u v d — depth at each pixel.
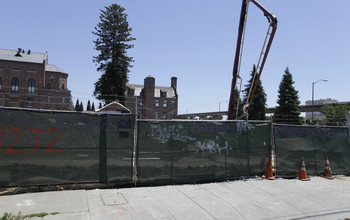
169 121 7.16
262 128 8.39
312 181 8.12
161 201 5.65
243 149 8.04
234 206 5.60
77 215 4.65
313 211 5.57
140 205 5.34
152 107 70.88
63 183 6.08
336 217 5.30
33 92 68.31
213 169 7.55
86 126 6.37
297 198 6.36
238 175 7.91
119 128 6.65
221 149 7.71
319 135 9.20
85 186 6.55
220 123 7.77
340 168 9.35
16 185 5.73
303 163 8.31
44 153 5.98
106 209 5.02
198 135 7.46
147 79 71.44
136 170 6.74
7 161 5.70
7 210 4.71
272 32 17.38
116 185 6.78
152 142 6.95
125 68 46.06
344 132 9.71
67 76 78.38
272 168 8.67
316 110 68.00
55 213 4.66
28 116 5.92
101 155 6.45
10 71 67.50
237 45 19.34
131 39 46.19
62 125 6.17
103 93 43.78
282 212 5.44
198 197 6.05
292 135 8.73
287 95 47.09
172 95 75.06
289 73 48.47
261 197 6.30
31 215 4.48
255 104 49.69
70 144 6.20
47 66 77.00
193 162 7.34
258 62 18.58
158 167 6.96
